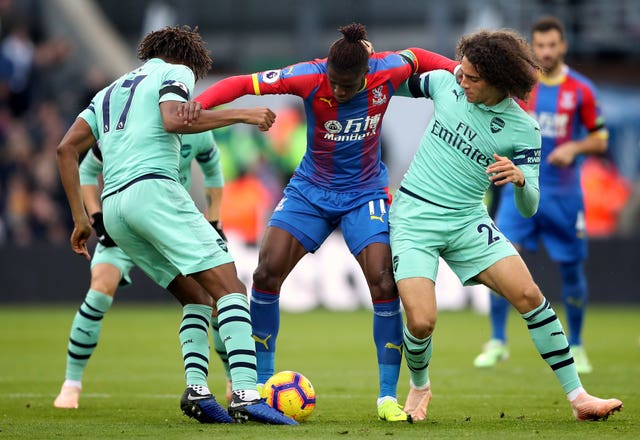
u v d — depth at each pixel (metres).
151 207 19.81
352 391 27.41
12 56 66.50
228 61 83.88
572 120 33.28
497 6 70.75
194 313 20.89
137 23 89.75
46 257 60.56
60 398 24.11
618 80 67.25
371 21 89.50
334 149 22.03
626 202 64.25
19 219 61.81
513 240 33.41
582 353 32.78
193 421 20.75
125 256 24.84
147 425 19.80
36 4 76.25
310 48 76.56
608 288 60.69
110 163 20.44
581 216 33.25
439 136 21.16
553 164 31.95
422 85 21.81
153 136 20.16
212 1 90.25
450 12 80.00
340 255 60.81
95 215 24.50
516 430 19.08
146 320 53.41
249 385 19.72
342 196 22.27
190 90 20.38
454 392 27.06
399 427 19.55
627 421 20.62
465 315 57.41
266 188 60.84
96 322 24.27
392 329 21.25
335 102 21.44
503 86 20.16
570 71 33.72
